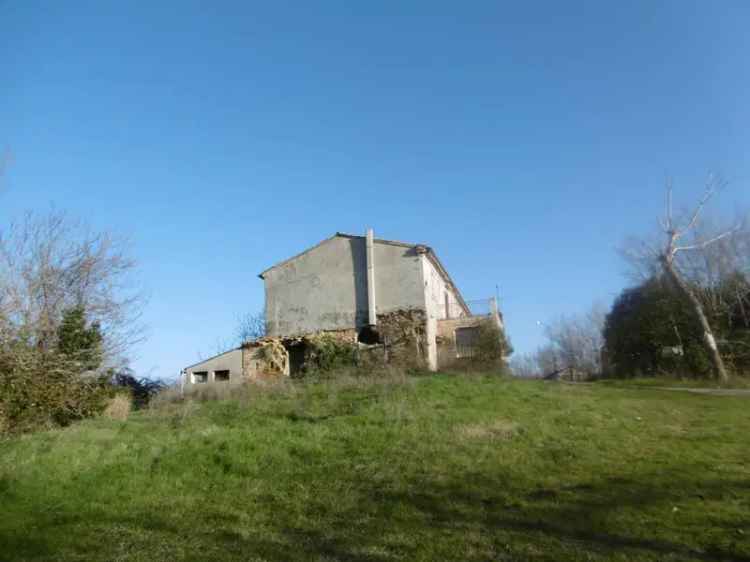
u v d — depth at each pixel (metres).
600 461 9.45
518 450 10.27
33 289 15.27
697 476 8.41
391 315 31.45
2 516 7.70
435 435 11.35
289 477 9.37
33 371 13.58
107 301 17.42
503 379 20.08
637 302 27.41
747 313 26.08
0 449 10.41
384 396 15.33
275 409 14.86
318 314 33.16
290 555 6.22
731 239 26.80
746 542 6.06
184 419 14.41
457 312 40.94
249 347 32.62
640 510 7.15
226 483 9.13
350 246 33.56
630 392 17.31
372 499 8.16
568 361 42.59
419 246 31.80
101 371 15.98
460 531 6.75
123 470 9.56
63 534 7.09
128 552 6.49
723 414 13.52
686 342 24.84
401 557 6.04
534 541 6.35
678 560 5.71
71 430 12.32
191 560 6.19
